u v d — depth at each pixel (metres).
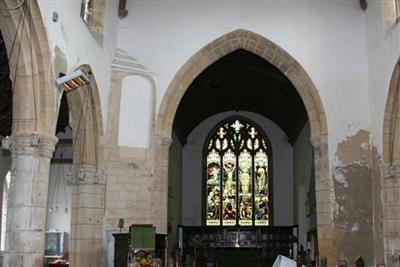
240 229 34.47
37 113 13.30
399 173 17.05
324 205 18.92
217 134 36.34
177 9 20.55
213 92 30.56
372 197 18.77
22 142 13.17
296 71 19.97
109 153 18.81
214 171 36.06
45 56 13.32
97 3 18.48
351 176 18.97
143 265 14.52
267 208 35.47
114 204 18.52
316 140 19.48
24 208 12.98
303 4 20.33
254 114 36.34
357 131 19.25
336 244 18.55
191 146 36.22
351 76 19.66
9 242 12.87
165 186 19.38
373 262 18.30
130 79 19.69
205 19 20.45
